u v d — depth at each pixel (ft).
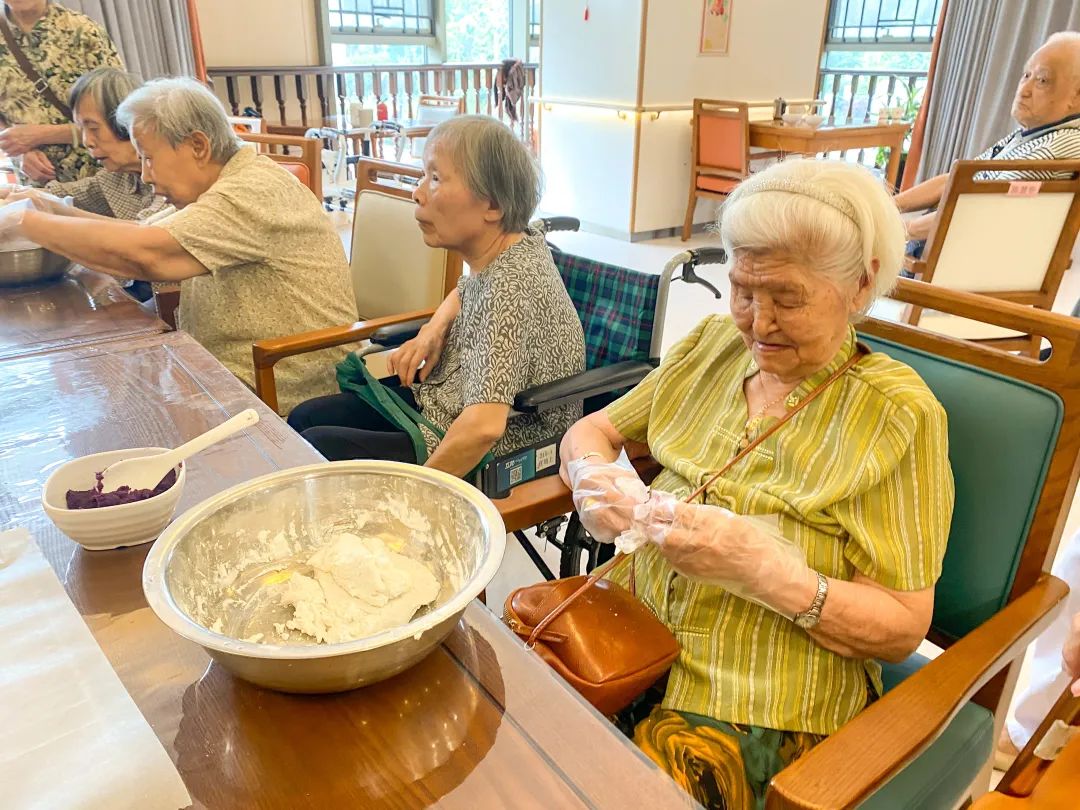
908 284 3.34
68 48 8.43
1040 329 2.97
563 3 17.31
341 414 5.49
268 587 2.50
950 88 15.90
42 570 2.41
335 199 18.02
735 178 16.30
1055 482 2.94
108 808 1.63
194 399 3.73
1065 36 8.77
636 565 3.58
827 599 2.76
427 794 1.73
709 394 3.61
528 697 2.02
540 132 18.95
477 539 2.43
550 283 4.77
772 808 2.07
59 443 3.30
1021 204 7.97
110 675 1.98
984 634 2.73
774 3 17.69
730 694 3.00
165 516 2.65
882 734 2.23
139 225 5.20
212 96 5.54
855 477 2.89
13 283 5.46
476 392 4.49
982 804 2.75
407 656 1.95
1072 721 2.70
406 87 21.67
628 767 1.80
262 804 1.71
